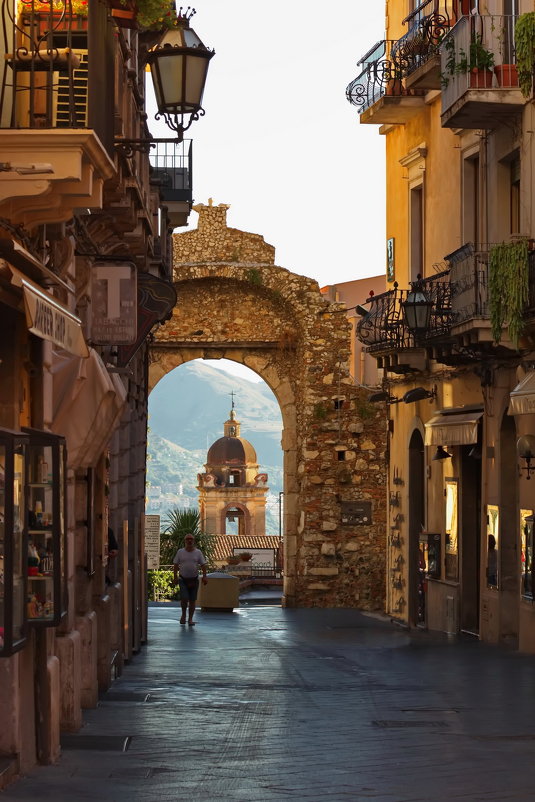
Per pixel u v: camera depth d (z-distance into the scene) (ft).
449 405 155.22
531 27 122.83
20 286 46.65
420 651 127.44
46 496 57.47
